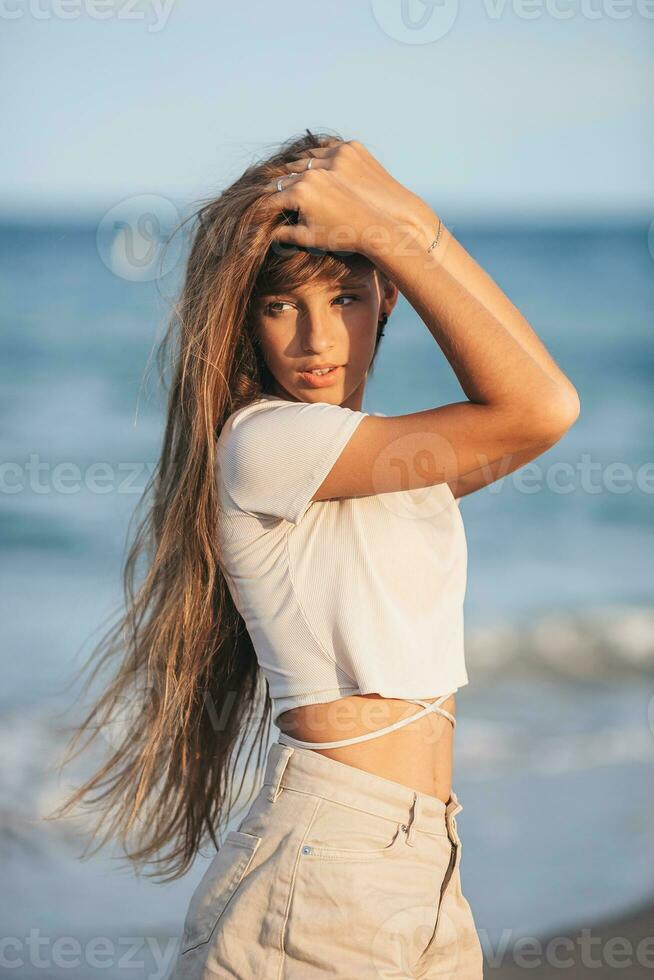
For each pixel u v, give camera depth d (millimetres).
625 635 16125
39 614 16922
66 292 38000
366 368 3666
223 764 4309
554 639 15984
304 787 3182
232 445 3332
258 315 3459
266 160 3783
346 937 3023
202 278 3541
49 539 20578
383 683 3158
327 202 3158
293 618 3270
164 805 4414
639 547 20594
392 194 3398
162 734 4094
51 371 32500
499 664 15328
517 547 20797
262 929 3088
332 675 3215
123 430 27812
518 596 18047
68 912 7598
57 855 8422
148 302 35844
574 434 28844
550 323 42094
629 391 33156
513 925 7473
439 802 3230
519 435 3061
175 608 3807
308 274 3289
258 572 3359
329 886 3051
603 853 8578
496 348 3020
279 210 3252
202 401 3461
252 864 3180
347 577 3242
